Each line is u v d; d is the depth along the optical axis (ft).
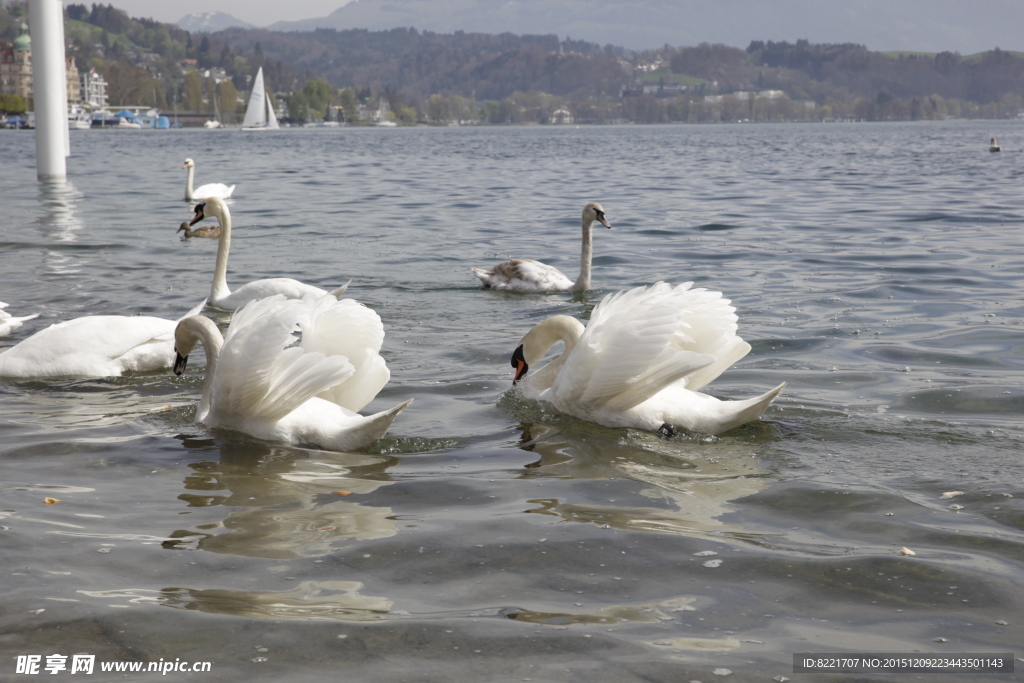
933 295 38.83
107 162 166.81
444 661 11.75
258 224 69.36
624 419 22.24
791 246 54.80
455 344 31.42
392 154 215.31
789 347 30.35
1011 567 14.43
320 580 14.02
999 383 25.63
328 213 77.46
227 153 219.61
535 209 80.69
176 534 15.70
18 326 32.86
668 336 21.06
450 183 114.11
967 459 19.65
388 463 19.79
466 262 51.75
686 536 15.70
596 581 14.03
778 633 12.51
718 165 156.15
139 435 21.53
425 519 16.44
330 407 21.42
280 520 16.39
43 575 14.01
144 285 43.16
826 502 17.26
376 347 22.31
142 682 11.25
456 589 13.76
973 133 461.37
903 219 68.54
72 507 16.92
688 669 11.58
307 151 236.02
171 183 113.60
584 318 36.68
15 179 111.34
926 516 16.52
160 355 27.78
